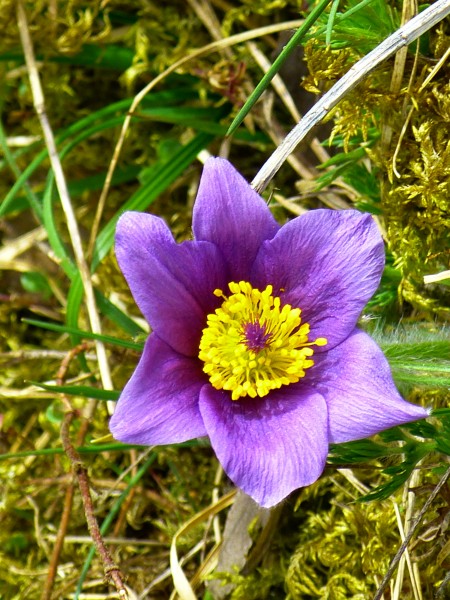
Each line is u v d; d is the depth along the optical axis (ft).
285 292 0.70
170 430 0.65
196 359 0.69
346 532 0.81
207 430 0.64
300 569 0.81
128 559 0.89
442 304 0.82
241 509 0.83
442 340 0.71
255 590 0.82
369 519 0.79
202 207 0.68
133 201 0.93
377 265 0.67
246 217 0.69
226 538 0.83
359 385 0.66
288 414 0.67
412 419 0.63
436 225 0.77
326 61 0.77
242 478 0.63
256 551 0.82
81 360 0.91
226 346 0.69
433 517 0.76
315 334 0.69
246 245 0.70
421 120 0.78
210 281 0.70
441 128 0.78
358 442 0.71
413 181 0.80
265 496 0.63
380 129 0.80
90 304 0.89
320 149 0.90
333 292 0.69
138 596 0.87
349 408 0.65
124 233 0.66
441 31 0.76
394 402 0.64
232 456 0.64
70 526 0.93
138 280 0.65
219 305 0.70
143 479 0.93
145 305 0.66
